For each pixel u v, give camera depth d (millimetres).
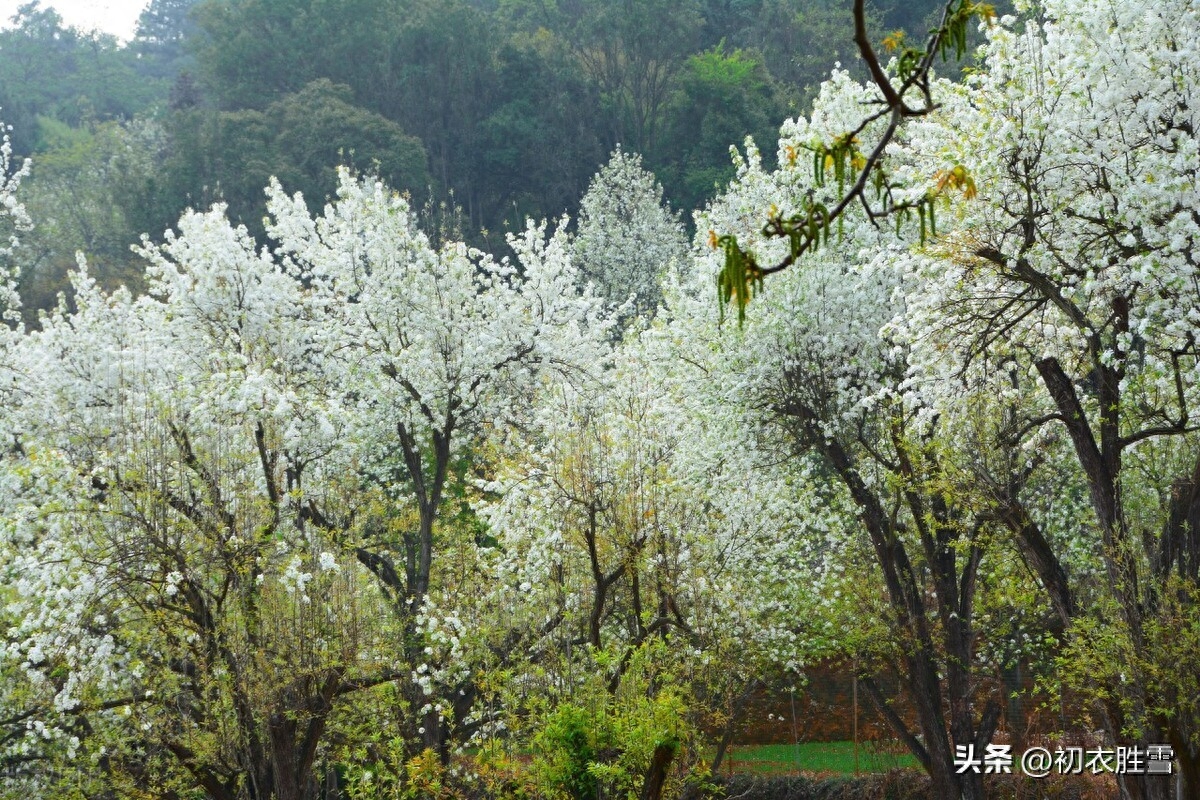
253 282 23750
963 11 4031
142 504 16906
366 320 23688
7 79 103750
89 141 83562
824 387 22641
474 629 19469
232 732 16469
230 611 16625
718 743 23047
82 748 17812
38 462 17125
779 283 22734
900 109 3996
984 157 14945
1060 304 14961
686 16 79625
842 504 25500
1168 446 18812
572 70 76250
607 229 53156
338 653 17516
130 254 60688
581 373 24422
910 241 20500
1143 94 14602
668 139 71438
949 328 16344
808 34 81562
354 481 22031
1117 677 15594
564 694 17531
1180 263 13109
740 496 23688
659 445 22625
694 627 21297
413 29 73438
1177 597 15172
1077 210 14539
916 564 25938
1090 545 22078
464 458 29875
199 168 62812
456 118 73250
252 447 19109
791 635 24594
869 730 29422
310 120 65000
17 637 16438
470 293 24188
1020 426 19094
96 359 22156
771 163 66500
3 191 23109
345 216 24344
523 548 21219
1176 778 16125
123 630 16547
